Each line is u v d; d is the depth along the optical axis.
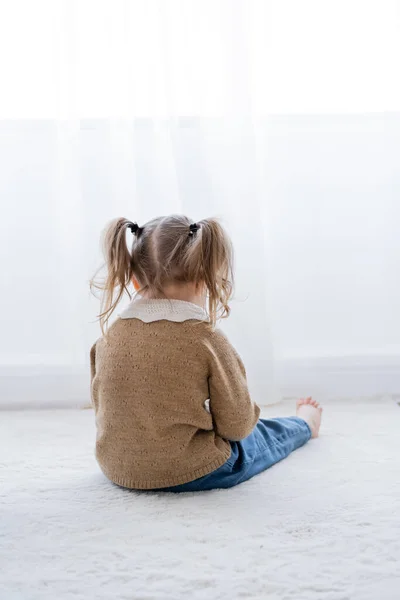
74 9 1.89
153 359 1.31
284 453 1.53
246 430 1.36
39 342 2.04
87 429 1.82
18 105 1.96
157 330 1.32
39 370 2.04
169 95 1.89
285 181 2.02
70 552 1.10
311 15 1.96
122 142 1.96
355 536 1.14
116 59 1.92
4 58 1.95
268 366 1.97
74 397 2.04
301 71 1.98
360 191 2.02
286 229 2.03
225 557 1.07
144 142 1.92
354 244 2.04
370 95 1.98
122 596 0.97
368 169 2.01
